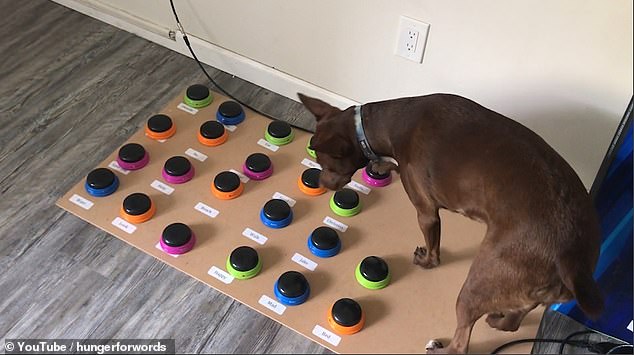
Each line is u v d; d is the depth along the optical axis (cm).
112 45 238
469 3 176
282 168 201
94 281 174
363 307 171
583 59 171
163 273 177
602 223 163
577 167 192
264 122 215
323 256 180
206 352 163
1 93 219
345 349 163
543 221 137
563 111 182
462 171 147
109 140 208
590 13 162
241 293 172
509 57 181
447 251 184
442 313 171
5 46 234
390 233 187
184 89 225
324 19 202
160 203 190
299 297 169
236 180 192
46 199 191
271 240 183
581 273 134
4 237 181
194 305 171
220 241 182
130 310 169
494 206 143
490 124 149
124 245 182
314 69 216
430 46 191
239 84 229
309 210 191
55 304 169
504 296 144
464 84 194
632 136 153
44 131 209
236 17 217
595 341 172
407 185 161
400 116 158
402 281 177
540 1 166
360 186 198
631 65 165
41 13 246
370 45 200
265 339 166
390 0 187
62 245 181
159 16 233
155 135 206
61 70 228
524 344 167
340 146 161
